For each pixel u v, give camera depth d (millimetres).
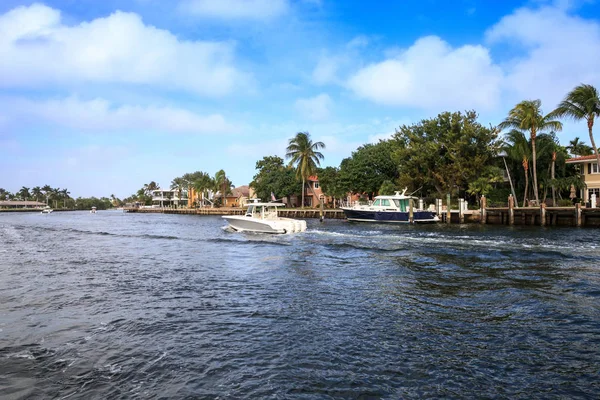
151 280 12289
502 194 44438
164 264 15320
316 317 8336
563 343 6754
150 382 5543
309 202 78625
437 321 8000
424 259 15273
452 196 46406
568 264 13773
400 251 17406
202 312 8773
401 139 55375
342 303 9406
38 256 18047
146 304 9492
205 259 16484
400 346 6730
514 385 5402
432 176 47094
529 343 6781
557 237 22641
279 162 85000
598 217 30234
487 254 16031
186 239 25172
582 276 11797
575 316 8102
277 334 7344
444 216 40594
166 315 8578
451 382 5492
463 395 5152
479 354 6383
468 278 11891
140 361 6227
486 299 9547
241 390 5285
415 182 48625
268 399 5055
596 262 14102
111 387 5418
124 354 6508
